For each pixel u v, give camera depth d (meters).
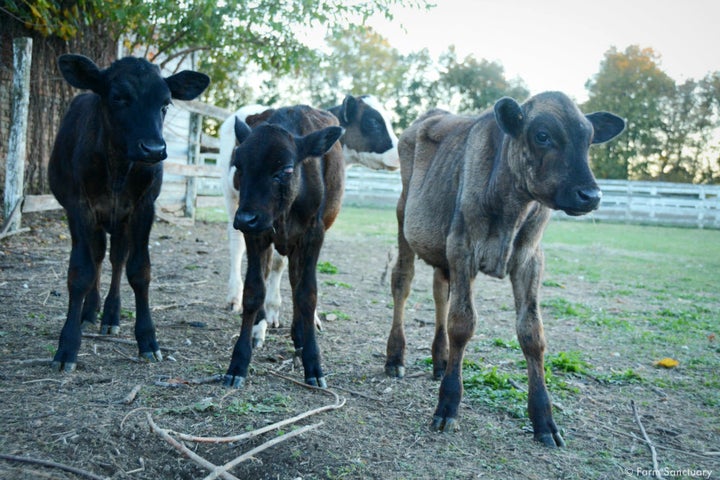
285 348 5.90
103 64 13.45
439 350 5.40
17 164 10.02
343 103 9.02
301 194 4.91
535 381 4.27
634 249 16.89
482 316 7.89
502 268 4.33
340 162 5.77
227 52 14.93
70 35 11.88
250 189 4.38
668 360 6.05
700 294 10.44
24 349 5.14
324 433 3.96
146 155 4.63
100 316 6.25
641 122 39.25
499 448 4.03
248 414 4.14
